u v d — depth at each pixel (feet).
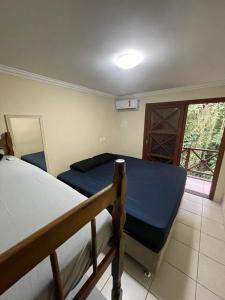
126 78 7.20
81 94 9.19
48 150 7.77
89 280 2.53
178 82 7.87
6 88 5.91
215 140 12.48
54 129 7.93
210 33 3.52
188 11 2.83
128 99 11.06
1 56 4.77
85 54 4.68
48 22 3.16
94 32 3.54
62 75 6.74
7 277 1.25
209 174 12.16
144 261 4.57
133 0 2.58
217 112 12.15
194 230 6.62
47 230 1.52
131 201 5.27
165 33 3.55
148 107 10.58
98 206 2.28
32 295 1.66
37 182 4.42
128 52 4.53
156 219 4.33
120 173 2.65
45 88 7.24
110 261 2.98
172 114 9.82
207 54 4.60
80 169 8.15
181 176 7.49
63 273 1.99
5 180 4.47
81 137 9.64
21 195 3.71
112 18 3.06
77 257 2.21
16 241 2.30
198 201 8.99
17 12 2.82
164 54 4.63
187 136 13.33
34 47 4.22
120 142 12.69
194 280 4.56
